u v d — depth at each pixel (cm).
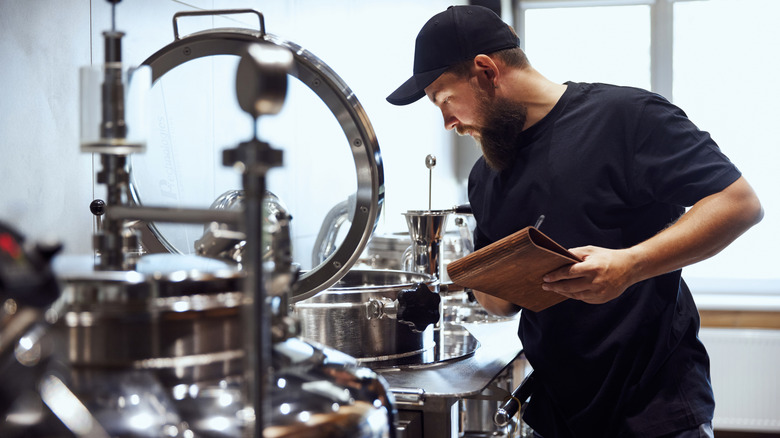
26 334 56
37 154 137
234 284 67
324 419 62
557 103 154
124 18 158
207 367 62
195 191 154
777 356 443
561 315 152
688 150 142
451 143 464
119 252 71
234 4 202
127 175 72
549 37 509
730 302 459
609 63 503
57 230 143
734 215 136
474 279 127
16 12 132
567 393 155
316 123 144
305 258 142
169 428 55
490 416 171
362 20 304
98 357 61
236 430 56
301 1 240
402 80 369
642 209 152
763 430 447
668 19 488
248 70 55
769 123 475
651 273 135
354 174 131
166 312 62
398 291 136
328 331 130
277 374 66
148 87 71
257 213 53
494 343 168
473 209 172
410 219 174
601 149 149
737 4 477
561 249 124
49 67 140
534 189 154
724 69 481
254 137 54
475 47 156
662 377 147
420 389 120
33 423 52
